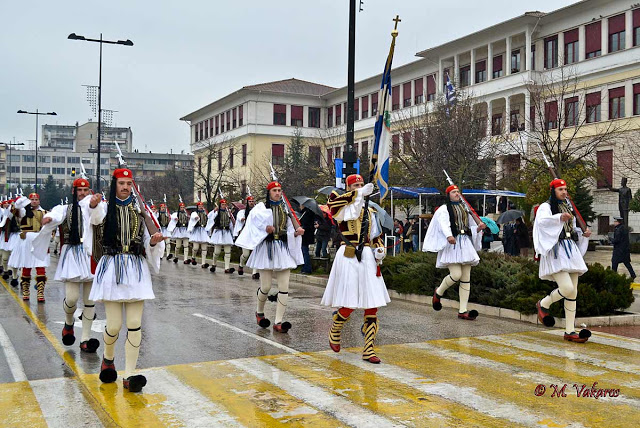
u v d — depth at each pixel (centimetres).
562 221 845
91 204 615
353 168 1504
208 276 1853
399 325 985
